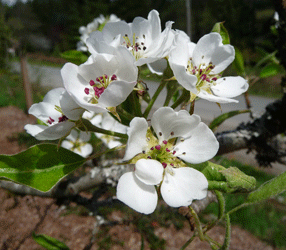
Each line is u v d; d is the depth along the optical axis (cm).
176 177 8
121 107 9
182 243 31
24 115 66
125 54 8
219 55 9
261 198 6
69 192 12
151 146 8
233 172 7
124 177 7
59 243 12
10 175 8
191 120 8
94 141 17
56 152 8
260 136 13
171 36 9
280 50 12
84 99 8
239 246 31
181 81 8
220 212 8
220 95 9
